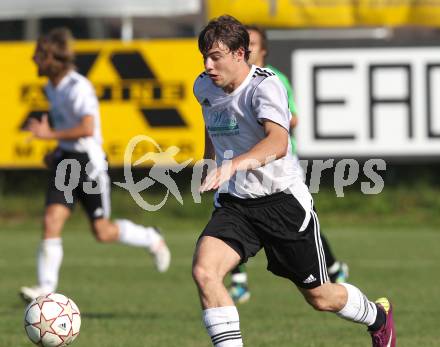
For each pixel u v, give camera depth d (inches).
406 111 2393.0
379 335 900.0
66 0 2534.5
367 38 2388.0
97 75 2400.3
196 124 2388.0
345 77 2394.2
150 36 2541.8
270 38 2390.5
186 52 2389.3
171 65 2391.7
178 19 2532.0
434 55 2388.0
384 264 1852.9
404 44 2390.5
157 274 1747.0
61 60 1353.3
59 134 1339.8
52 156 1376.7
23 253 2042.3
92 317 1250.6
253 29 1221.1
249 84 784.3
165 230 2440.9
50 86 1374.3
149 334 1111.6
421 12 2415.1
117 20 2544.3
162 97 2391.7
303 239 818.8
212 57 775.7
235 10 2402.8
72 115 1364.4
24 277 1697.8
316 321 1222.9
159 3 2509.8
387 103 2395.4
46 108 2409.0
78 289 1545.3
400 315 1263.5
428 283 1600.6
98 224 1430.9
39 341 874.8
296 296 1478.8
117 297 1459.2
